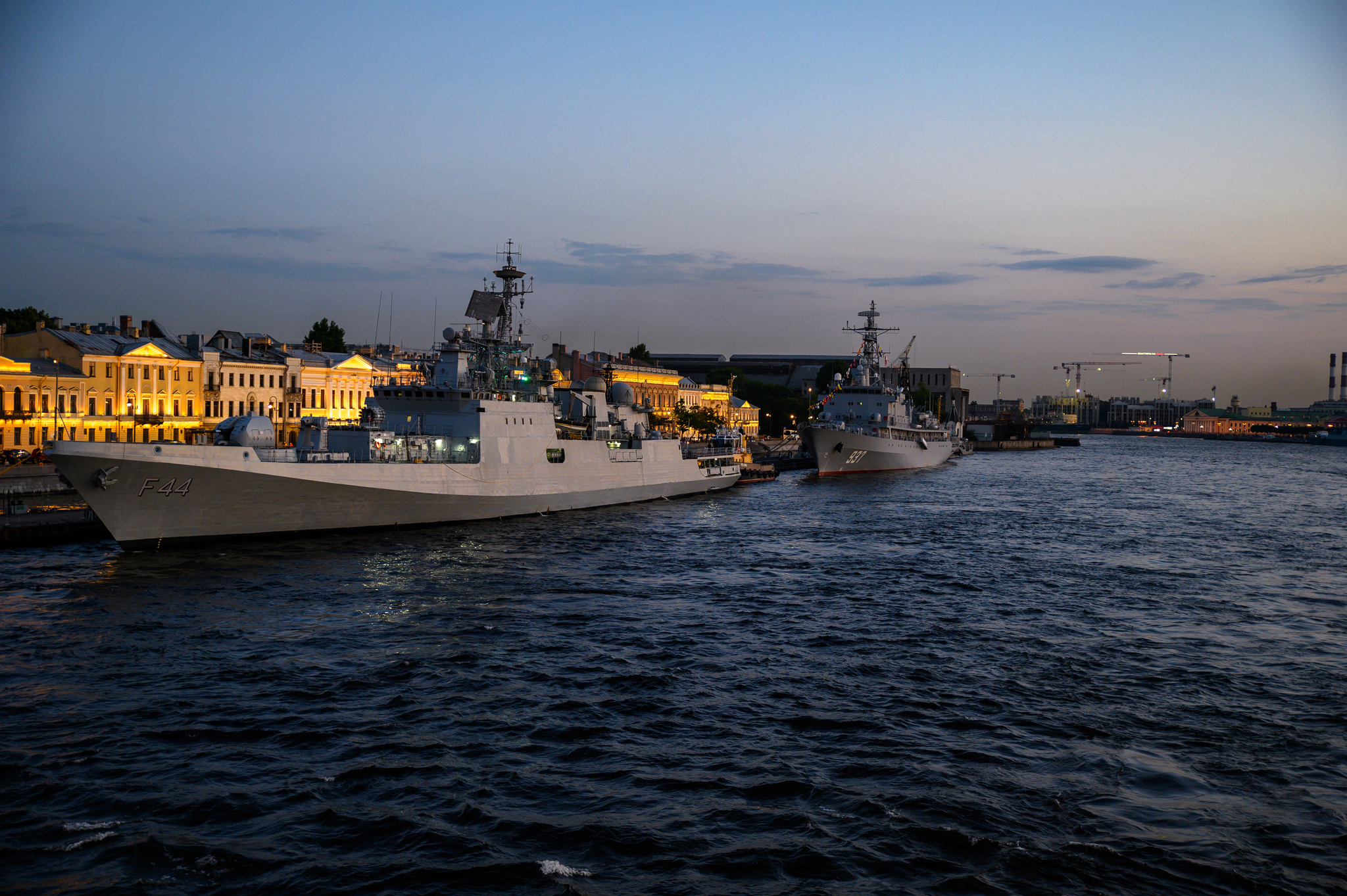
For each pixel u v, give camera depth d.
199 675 35.38
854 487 120.94
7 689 33.50
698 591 51.50
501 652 39.06
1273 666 39.03
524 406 73.88
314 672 36.03
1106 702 34.47
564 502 79.50
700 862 23.47
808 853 23.89
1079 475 157.75
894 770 28.52
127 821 24.81
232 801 25.91
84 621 41.78
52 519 63.06
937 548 69.06
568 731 31.05
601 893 22.20
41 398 94.56
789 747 30.06
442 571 53.66
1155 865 23.66
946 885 22.72
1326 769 28.97
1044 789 27.44
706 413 191.88
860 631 43.69
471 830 24.72
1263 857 24.05
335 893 22.03
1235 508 103.38
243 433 57.88
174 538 55.84
